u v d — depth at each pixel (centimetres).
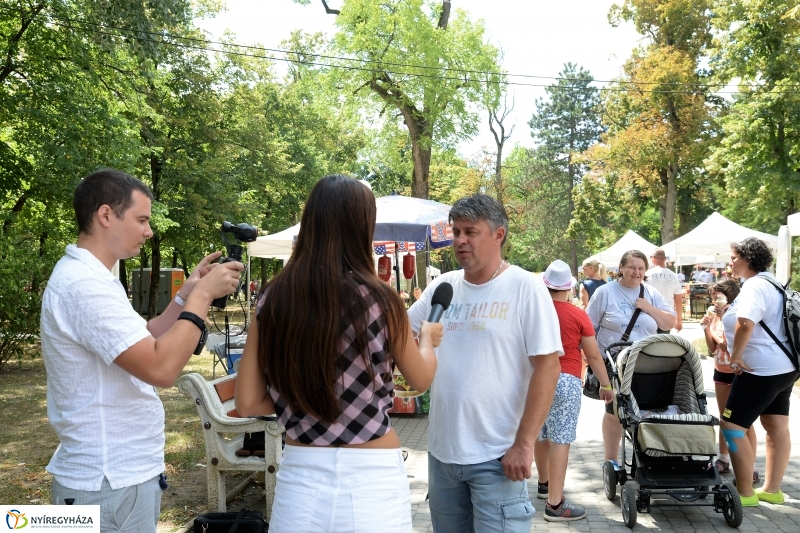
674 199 3588
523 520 293
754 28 2667
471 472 292
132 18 1290
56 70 1573
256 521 441
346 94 2642
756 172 2689
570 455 710
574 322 508
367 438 199
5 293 1178
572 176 7119
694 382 520
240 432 490
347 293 194
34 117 1516
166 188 2464
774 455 536
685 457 483
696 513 526
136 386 229
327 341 191
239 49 2684
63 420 221
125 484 224
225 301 238
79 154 1548
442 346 309
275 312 197
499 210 308
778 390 510
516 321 294
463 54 2573
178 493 558
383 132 2873
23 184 1698
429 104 2517
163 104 2469
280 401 204
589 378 610
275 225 3666
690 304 2698
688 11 3419
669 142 3378
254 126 2778
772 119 2609
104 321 213
